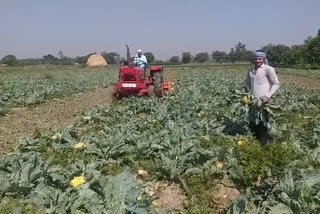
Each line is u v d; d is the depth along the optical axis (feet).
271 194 10.65
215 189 12.07
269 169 12.30
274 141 15.61
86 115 22.89
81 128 20.47
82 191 10.14
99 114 22.97
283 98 30.40
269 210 9.94
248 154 13.39
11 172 11.29
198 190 11.91
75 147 14.70
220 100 27.48
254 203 10.88
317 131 17.31
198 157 13.46
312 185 10.28
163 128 18.63
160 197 11.78
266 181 11.21
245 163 13.09
